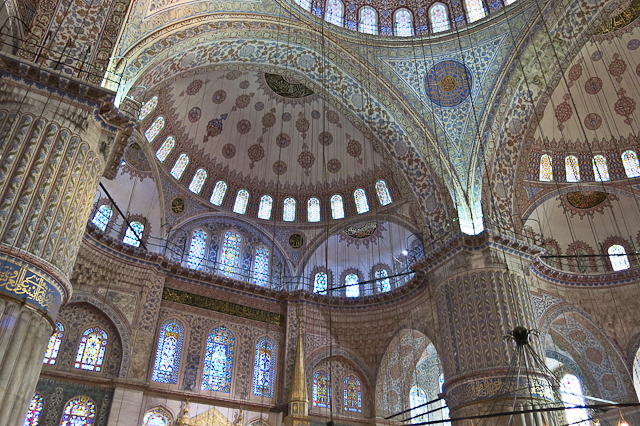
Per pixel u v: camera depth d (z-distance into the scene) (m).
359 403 16.69
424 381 19.23
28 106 8.64
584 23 13.60
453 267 13.87
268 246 18.12
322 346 16.78
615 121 16.33
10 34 9.20
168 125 16.19
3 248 7.46
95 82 9.30
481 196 14.38
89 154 9.11
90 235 13.80
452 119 15.05
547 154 16.78
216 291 16.30
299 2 14.78
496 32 14.62
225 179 17.92
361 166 17.94
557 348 16.92
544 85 14.53
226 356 15.56
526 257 13.98
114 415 12.79
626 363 15.08
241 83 16.75
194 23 12.20
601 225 16.67
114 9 9.85
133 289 14.52
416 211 15.55
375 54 15.26
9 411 6.84
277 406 15.38
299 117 17.88
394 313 16.80
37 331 7.54
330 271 18.20
